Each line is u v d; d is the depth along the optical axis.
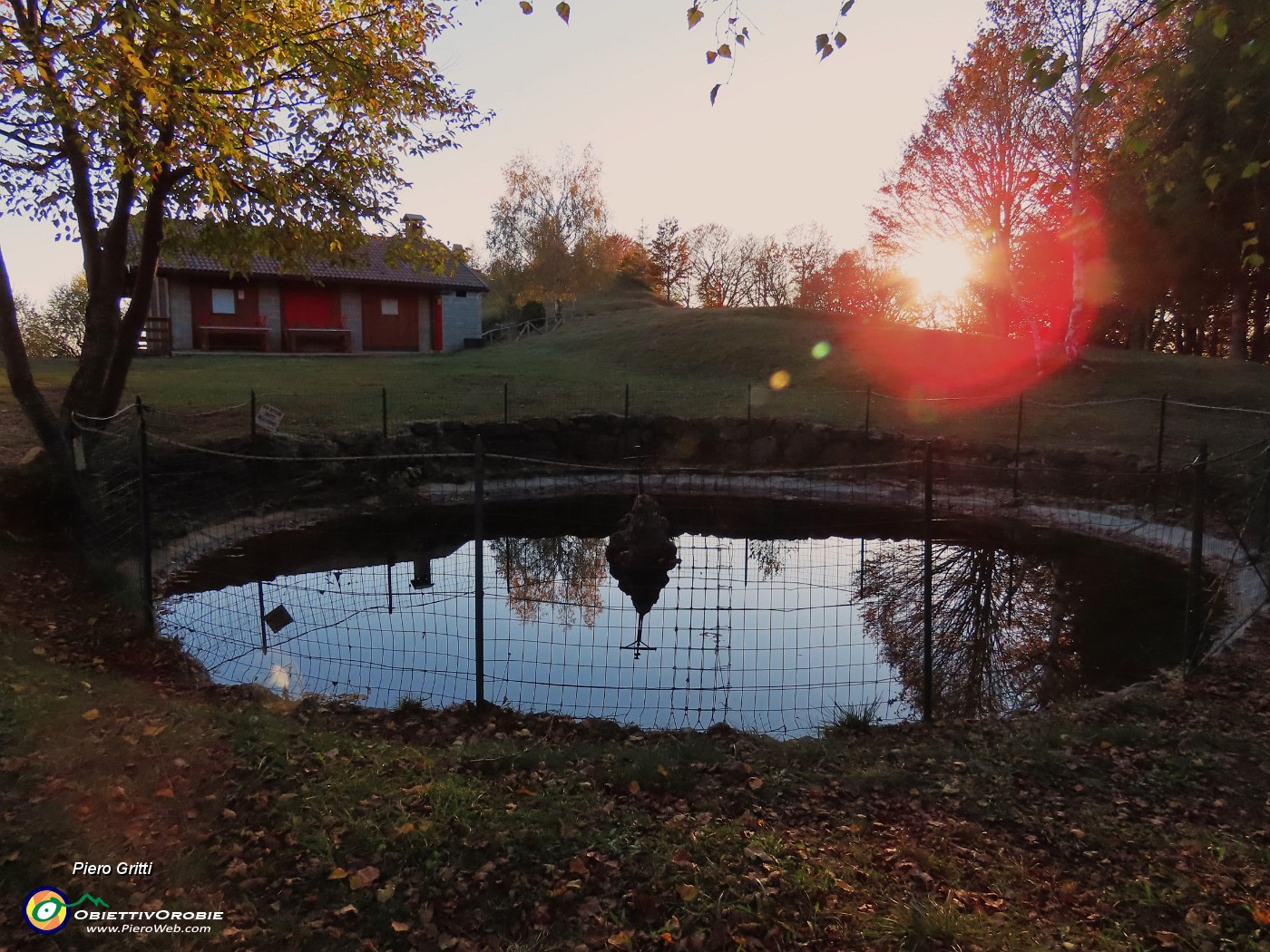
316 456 13.02
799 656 7.51
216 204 9.91
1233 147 5.57
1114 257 19.61
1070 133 18.08
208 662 6.78
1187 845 3.79
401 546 11.59
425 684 6.58
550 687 6.60
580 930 3.18
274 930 3.12
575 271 45.66
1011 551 11.15
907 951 3.02
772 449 16.14
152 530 9.86
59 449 8.41
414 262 11.10
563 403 17.72
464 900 3.35
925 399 17.89
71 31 6.92
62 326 40.78
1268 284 19.70
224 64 7.72
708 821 4.00
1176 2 4.92
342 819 3.84
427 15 10.53
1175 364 19.81
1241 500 10.57
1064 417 15.91
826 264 63.03
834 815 4.11
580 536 12.48
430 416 15.63
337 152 10.20
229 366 21.38
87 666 6.02
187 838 3.67
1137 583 9.44
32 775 3.97
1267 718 5.22
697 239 67.94
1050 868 3.67
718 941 3.08
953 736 5.36
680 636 8.08
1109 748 4.89
